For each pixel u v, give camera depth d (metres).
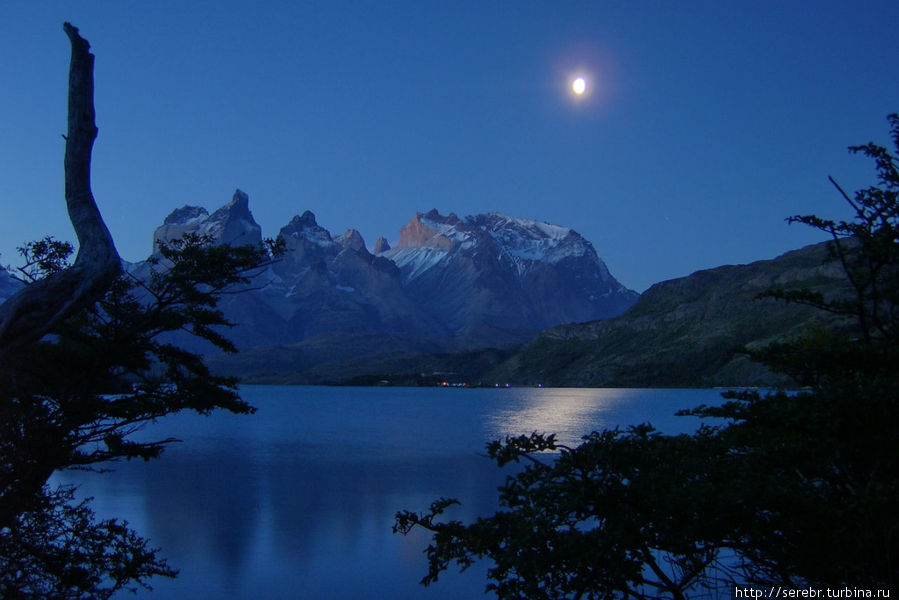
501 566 11.55
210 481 63.84
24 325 11.65
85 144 12.46
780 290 16.61
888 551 9.71
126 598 28.73
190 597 29.52
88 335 21.91
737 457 12.62
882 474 11.27
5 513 16.78
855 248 16.25
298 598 29.14
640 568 11.52
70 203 12.43
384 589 31.06
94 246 12.24
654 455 11.55
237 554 36.75
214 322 23.77
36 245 18.45
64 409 19.81
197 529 42.88
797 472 11.88
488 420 161.62
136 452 21.58
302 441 111.00
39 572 17.81
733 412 12.80
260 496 55.88
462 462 81.00
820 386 12.74
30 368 19.19
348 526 44.03
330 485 62.25
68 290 11.91
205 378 24.20
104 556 19.88
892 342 14.84
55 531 19.05
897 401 10.72
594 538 11.01
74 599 17.86
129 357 22.31
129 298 23.17
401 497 55.66
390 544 39.22
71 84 12.34
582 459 11.49
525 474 12.44
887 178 16.03
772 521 10.59
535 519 11.56
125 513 47.28
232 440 113.31
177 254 22.19
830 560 10.13
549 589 11.87
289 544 39.12
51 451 17.66
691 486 10.67
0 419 17.11
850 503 10.26
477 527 12.68
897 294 15.45
